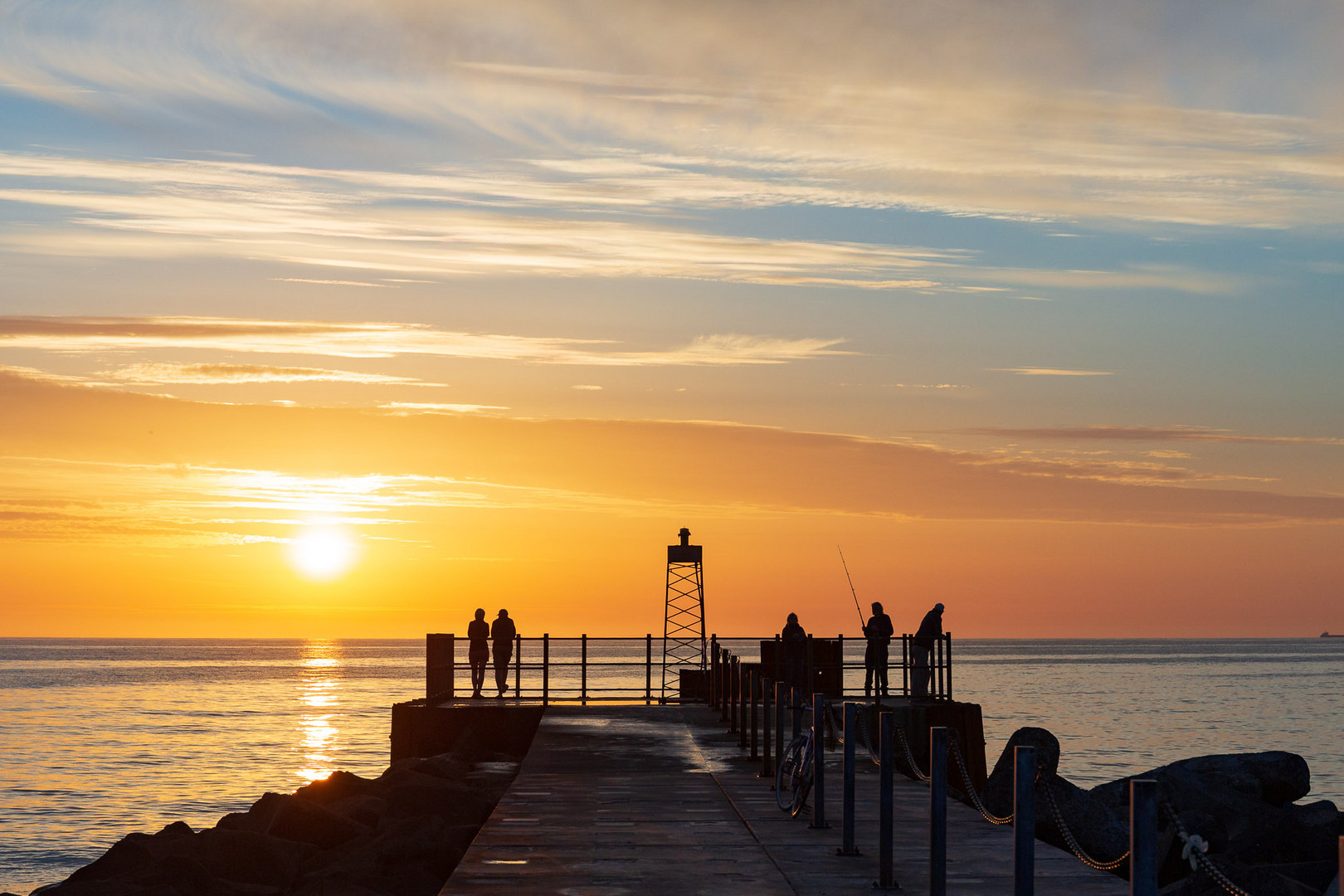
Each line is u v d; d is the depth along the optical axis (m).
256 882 17.89
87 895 16.59
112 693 109.31
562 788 17.38
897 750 24.84
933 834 9.94
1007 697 95.19
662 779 18.33
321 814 19.62
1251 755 24.45
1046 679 131.75
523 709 27.69
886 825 11.04
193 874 17.19
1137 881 6.82
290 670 178.88
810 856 12.44
